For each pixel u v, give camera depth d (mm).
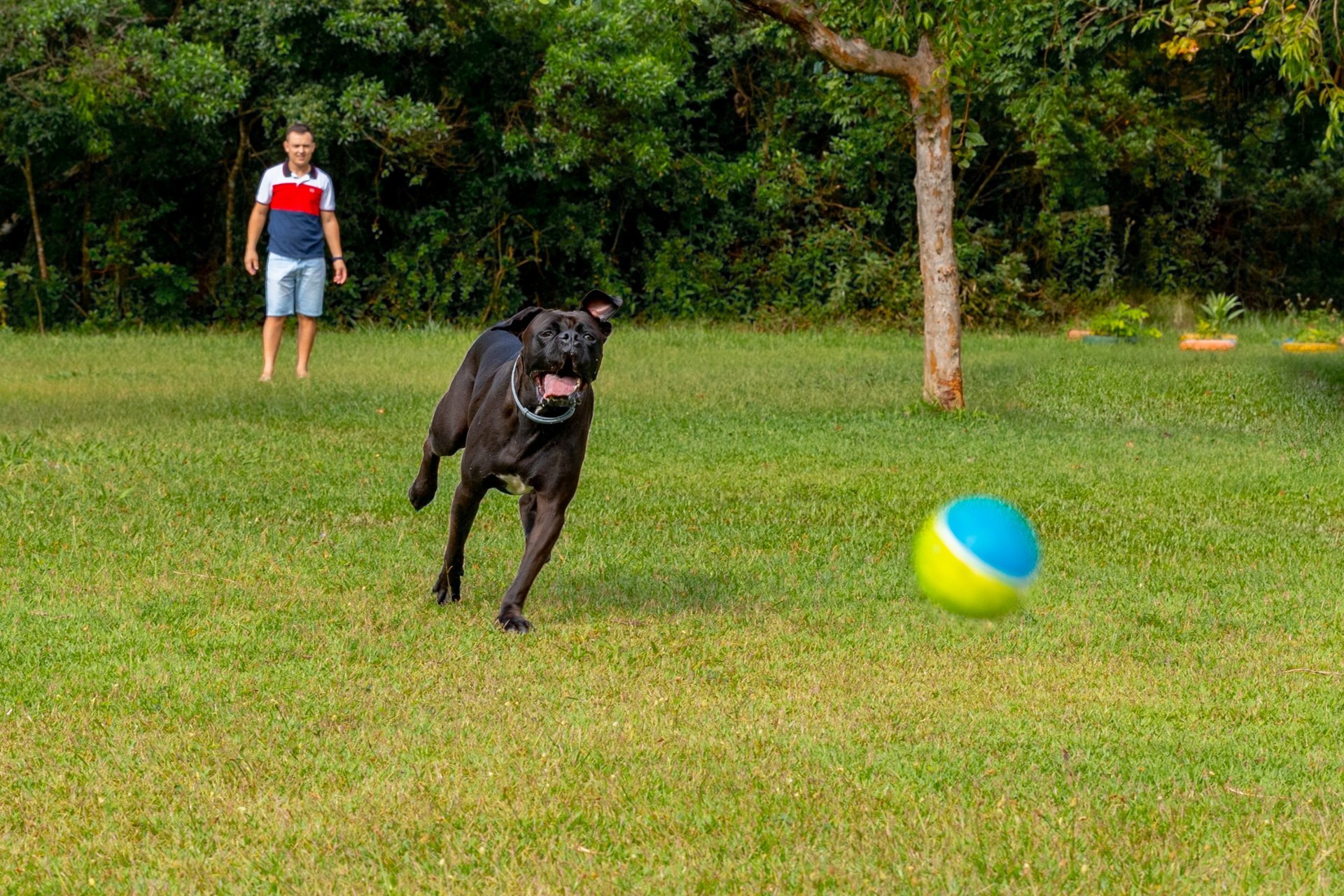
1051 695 5352
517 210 25578
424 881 3605
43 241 24359
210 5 22406
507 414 6027
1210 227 29922
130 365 17219
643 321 26234
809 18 13273
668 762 4477
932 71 13664
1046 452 11812
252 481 9570
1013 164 27156
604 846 3848
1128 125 25906
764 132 26625
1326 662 5902
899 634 6223
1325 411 14164
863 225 26422
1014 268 26344
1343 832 3986
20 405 13234
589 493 9438
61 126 21484
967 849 3826
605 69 22906
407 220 25094
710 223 26594
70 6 19891
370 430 12141
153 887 3547
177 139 23141
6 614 6141
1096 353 20047
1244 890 3619
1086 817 4070
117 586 6699
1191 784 4383
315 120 21734
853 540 8234
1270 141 28109
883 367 18422
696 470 10586
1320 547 8289
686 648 5898
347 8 21453
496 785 4262
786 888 3605
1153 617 6621
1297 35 10391
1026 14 18000
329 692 5180
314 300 15883
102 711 4906
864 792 4250
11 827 3943
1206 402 14781
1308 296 29766
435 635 6008
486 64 23656
